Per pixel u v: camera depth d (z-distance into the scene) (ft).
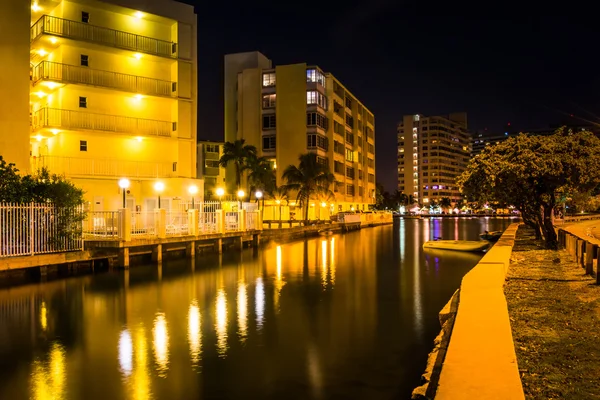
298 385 27.61
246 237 111.86
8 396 26.12
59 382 28.07
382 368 30.22
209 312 45.47
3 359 32.12
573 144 68.64
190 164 138.10
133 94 128.88
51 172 115.03
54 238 69.82
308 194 199.31
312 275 69.77
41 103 131.23
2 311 46.11
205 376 28.96
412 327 39.75
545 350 23.02
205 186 285.84
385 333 37.96
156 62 135.44
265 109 239.50
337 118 263.70
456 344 19.34
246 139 239.91
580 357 21.85
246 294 54.54
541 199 72.84
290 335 37.47
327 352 33.37
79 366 30.71
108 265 75.36
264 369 30.04
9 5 99.60
